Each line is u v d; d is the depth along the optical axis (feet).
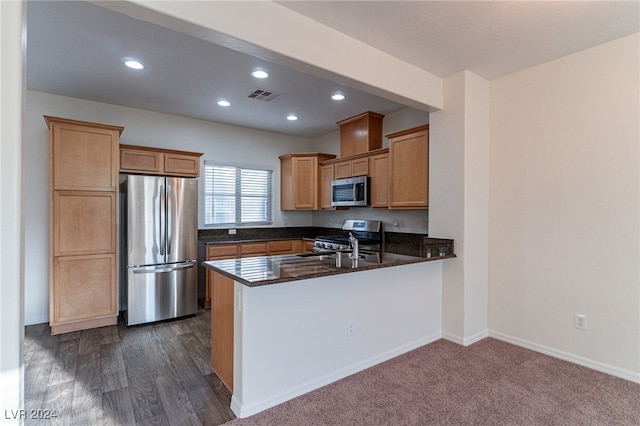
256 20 6.59
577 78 8.96
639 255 7.97
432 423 6.46
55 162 11.03
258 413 6.84
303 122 16.61
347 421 6.55
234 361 7.15
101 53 9.29
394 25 7.64
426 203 11.51
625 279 8.20
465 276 10.26
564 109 9.21
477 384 7.90
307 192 18.01
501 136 10.58
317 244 16.66
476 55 9.13
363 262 8.88
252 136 18.03
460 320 10.36
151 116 14.82
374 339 9.08
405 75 9.52
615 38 8.23
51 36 8.36
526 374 8.38
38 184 12.41
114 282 12.13
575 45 8.58
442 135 10.69
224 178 17.26
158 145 14.99
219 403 7.21
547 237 9.57
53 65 10.05
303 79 11.10
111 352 9.80
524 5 6.84
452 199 10.43
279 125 17.24
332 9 7.04
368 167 14.61
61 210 11.18
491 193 10.84
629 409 6.88
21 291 3.70
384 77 8.93
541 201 9.70
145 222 12.61
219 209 17.13
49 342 10.50
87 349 10.00
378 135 15.21
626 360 8.17
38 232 12.43
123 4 5.35
